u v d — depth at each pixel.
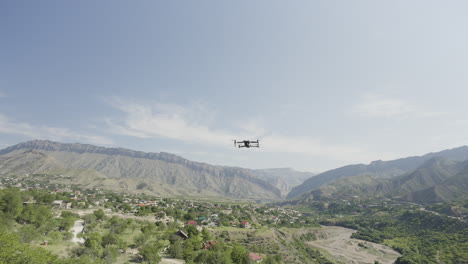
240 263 76.50
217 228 161.25
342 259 164.38
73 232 96.12
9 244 40.38
